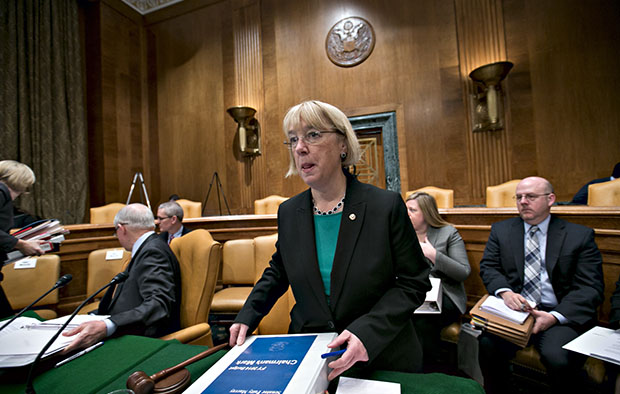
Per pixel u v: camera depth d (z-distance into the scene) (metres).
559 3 4.34
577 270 1.62
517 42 4.52
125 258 2.68
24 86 5.06
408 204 2.10
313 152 0.87
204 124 6.34
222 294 2.62
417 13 5.05
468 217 2.47
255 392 0.60
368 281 0.84
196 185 6.38
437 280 1.48
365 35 5.30
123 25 6.45
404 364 0.88
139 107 6.67
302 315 0.93
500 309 1.55
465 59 4.77
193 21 6.47
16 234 1.92
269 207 4.82
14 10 5.00
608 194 2.61
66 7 5.71
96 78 6.03
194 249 1.72
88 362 0.89
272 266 1.10
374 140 5.43
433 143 4.93
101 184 5.98
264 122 5.89
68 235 2.75
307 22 5.66
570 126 4.25
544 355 1.42
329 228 0.94
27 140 5.07
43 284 2.40
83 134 5.84
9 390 0.76
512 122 4.52
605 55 4.12
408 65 5.08
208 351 0.82
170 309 1.47
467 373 1.77
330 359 0.73
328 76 5.52
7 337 0.99
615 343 1.02
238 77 6.04
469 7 4.75
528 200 1.76
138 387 0.68
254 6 5.96
